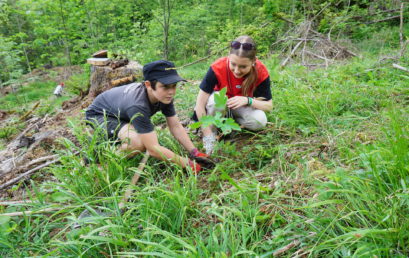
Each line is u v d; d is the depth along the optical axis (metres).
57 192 1.84
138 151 2.30
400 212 1.38
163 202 1.84
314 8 8.05
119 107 2.41
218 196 1.81
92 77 5.18
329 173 1.71
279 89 3.56
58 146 3.37
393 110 2.22
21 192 2.53
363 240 1.35
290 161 2.17
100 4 12.44
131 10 13.13
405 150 1.57
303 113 2.73
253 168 2.28
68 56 13.27
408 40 4.25
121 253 1.43
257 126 2.67
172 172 2.29
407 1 7.59
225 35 7.71
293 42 6.63
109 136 2.52
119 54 5.63
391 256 1.24
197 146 2.74
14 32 15.57
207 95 2.65
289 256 1.37
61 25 12.66
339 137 2.28
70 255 1.56
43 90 11.97
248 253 1.38
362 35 7.45
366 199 1.43
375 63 4.04
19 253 1.67
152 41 9.34
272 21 7.82
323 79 3.50
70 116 4.76
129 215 1.70
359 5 8.94
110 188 1.93
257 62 2.59
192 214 1.82
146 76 2.17
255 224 1.53
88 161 2.37
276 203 1.73
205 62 7.79
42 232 1.84
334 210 1.54
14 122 5.16
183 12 10.42
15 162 3.21
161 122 3.45
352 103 2.83
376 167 1.61
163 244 1.58
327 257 1.35
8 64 11.09
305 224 1.53
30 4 11.96
